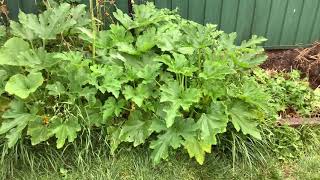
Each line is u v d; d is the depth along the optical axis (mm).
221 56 3424
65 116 3102
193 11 4168
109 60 3338
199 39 3309
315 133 3605
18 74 3004
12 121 2982
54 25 3338
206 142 2990
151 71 3174
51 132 3010
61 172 3092
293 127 3592
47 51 3572
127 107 3266
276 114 3559
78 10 3539
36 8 3947
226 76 3406
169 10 3990
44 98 3176
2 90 3092
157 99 3203
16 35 3309
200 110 3266
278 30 4344
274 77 4012
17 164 3119
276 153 3410
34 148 3156
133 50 3369
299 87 3822
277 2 4156
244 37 4375
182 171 3164
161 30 3551
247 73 3842
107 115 3076
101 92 3236
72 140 2963
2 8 3695
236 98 3248
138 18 3672
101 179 3047
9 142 2883
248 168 3232
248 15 4227
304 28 4340
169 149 3225
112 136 3152
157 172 3148
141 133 3125
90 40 3377
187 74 3094
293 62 4215
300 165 3338
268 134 3406
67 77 3148
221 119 3039
